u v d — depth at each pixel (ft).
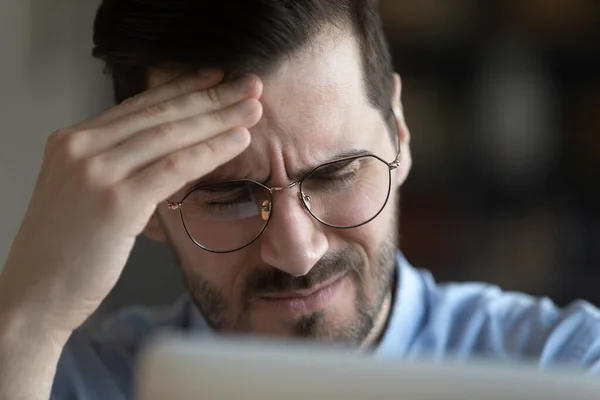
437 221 8.40
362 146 3.64
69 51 8.05
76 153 3.17
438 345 4.50
